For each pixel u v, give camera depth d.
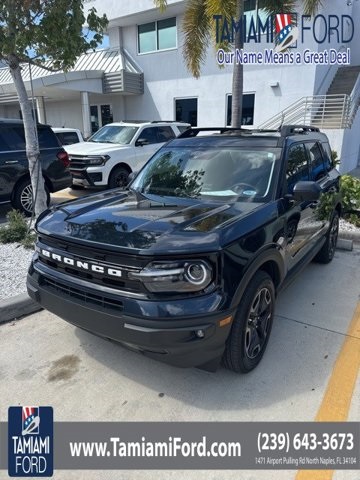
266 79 15.17
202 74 16.62
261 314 3.02
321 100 13.41
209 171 3.71
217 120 16.73
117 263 2.48
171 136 10.81
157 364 3.12
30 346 3.34
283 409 2.64
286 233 3.30
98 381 2.90
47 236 2.86
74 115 21.56
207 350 2.48
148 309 2.38
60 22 4.87
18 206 7.42
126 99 19.23
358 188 7.03
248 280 2.65
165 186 3.77
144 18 17.34
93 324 2.60
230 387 2.85
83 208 3.26
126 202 3.39
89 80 17.31
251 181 3.46
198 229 2.62
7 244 5.68
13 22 4.76
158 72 17.91
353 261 5.54
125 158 9.51
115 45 18.98
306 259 4.20
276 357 3.20
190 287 2.41
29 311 3.92
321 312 3.98
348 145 13.41
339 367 3.08
